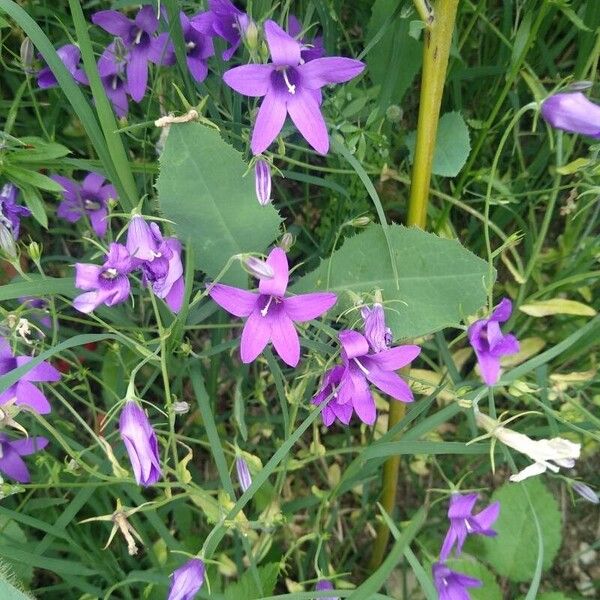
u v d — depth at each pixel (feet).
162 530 0.93
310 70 0.70
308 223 1.21
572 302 1.04
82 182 1.11
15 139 0.85
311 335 0.89
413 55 0.96
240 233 0.81
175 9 0.81
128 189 0.80
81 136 1.16
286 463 0.93
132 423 0.73
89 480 1.01
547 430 0.97
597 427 0.97
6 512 0.86
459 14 1.05
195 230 0.81
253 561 0.87
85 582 0.97
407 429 1.13
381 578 0.54
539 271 1.14
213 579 1.04
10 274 1.12
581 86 0.78
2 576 0.67
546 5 0.86
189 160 0.75
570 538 1.20
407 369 1.04
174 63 0.93
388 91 0.91
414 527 0.54
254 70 0.70
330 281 0.87
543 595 1.04
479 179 1.00
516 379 0.86
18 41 1.11
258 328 0.73
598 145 0.89
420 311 0.84
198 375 0.89
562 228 1.22
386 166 1.02
